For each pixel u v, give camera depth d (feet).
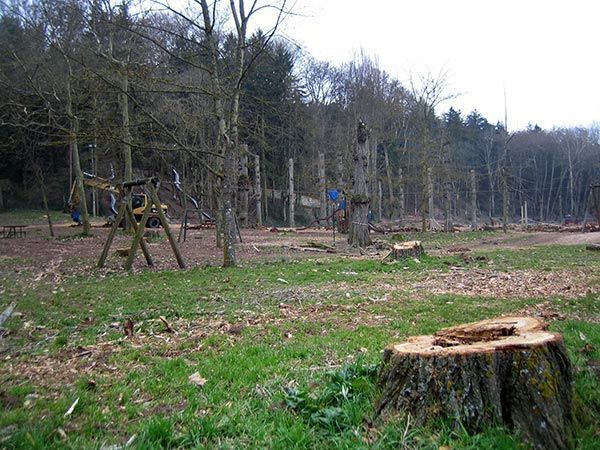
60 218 120.88
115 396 12.73
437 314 22.24
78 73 60.03
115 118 61.93
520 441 9.23
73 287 30.60
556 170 238.68
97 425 10.98
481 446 9.02
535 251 53.36
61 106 64.18
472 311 22.77
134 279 33.83
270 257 49.03
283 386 13.00
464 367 9.89
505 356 9.90
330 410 10.75
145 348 17.25
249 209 133.39
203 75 55.31
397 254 42.75
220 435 10.34
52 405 11.88
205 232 89.04
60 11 54.44
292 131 111.96
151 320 21.61
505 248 59.16
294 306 24.39
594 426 10.25
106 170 131.23
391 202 128.36
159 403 12.27
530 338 10.44
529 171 231.50
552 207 235.81
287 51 103.71
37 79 67.51
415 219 160.66
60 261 44.65
